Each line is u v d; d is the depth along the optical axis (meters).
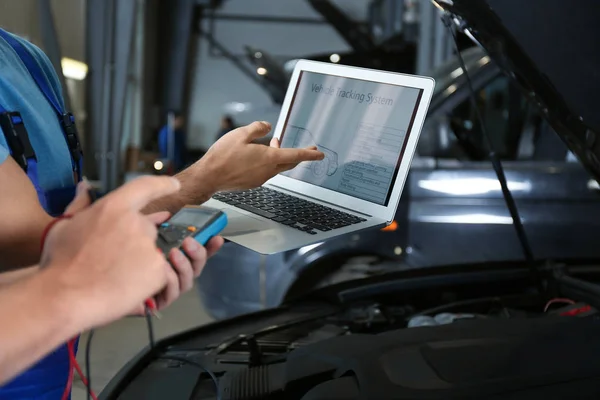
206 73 13.54
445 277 1.68
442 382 0.88
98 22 7.64
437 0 1.29
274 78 4.42
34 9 5.79
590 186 2.61
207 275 2.74
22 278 0.53
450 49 6.72
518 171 2.66
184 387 1.16
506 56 1.29
